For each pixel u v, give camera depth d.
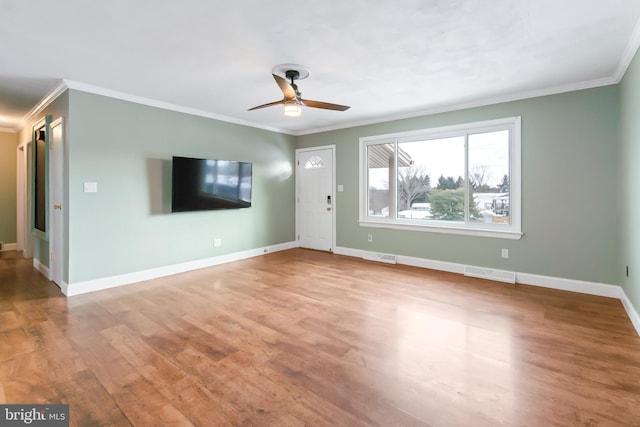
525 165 3.83
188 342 2.45
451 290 3.66
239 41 2.52
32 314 2.98
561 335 2.54
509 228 3.99
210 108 4.52
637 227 2.60
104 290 3.69
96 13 2.11
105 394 1.83
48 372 2.04
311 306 3.18
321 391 1.87
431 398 1.80
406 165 4.91
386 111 4.62
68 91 3.44
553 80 3.39
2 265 4.80
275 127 5.78
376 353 2.29
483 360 2.19
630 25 2.29
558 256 3.68
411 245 4.86
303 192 6.22
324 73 3.19
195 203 4.46
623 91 3.08
